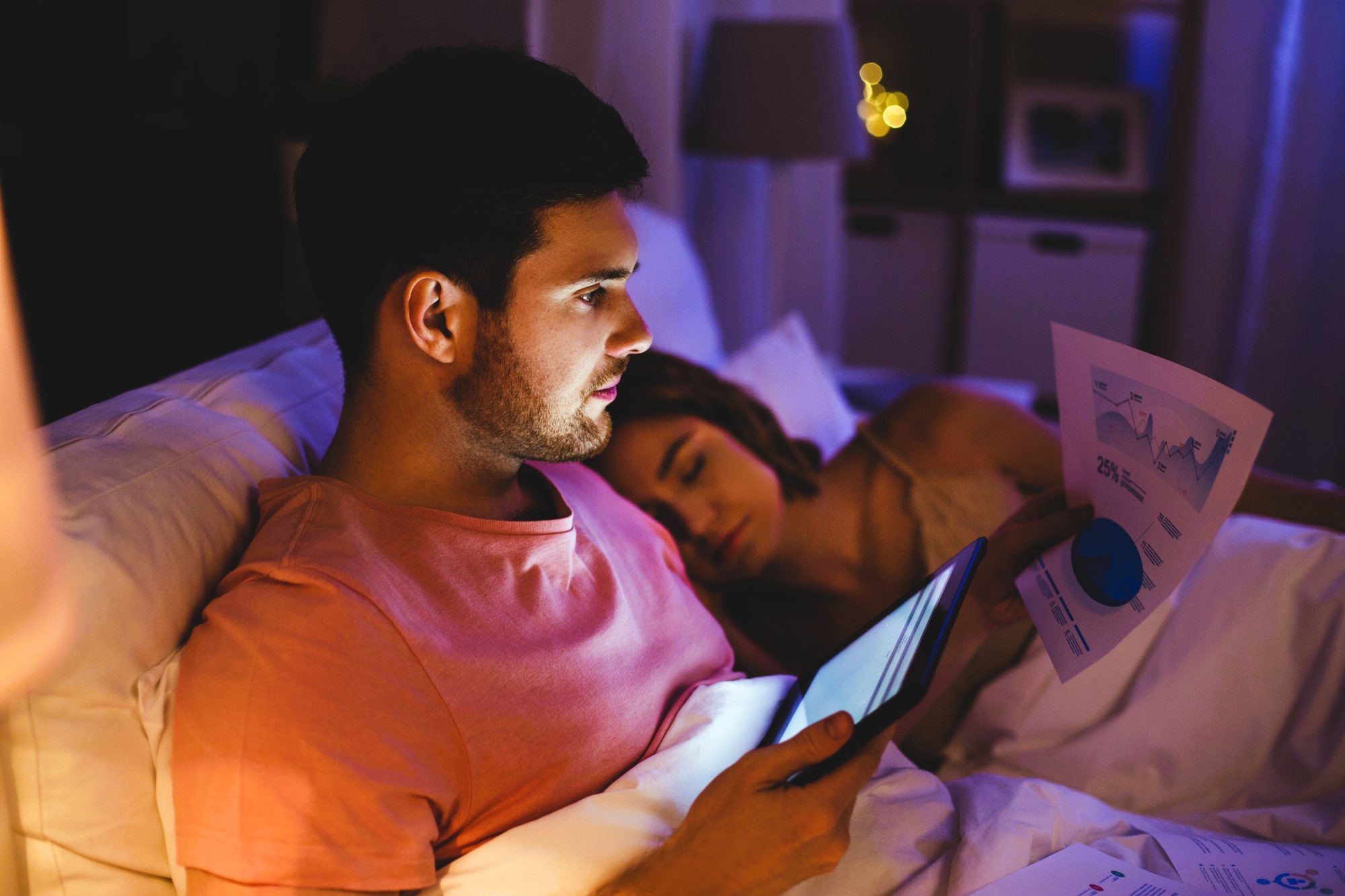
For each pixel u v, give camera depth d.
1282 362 2.99
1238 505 1.33
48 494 0.37
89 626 0.68
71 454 0.76
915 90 3.54
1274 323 2.97
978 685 1.17
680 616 0.98
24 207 1.28
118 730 0.70
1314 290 2.93
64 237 1.33
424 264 0.76
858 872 0.81
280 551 0.74
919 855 0.84
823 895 0.79
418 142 0.75
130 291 1.42
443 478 0.83
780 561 1.29
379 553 0.77
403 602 0.74
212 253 1.54
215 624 0.71
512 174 0.74
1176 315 3.22
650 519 1.10
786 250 2.94
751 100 2.37
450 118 0.75
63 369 1.34
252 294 1.62
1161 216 3.27
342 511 0.78
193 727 0.68
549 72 0.79
